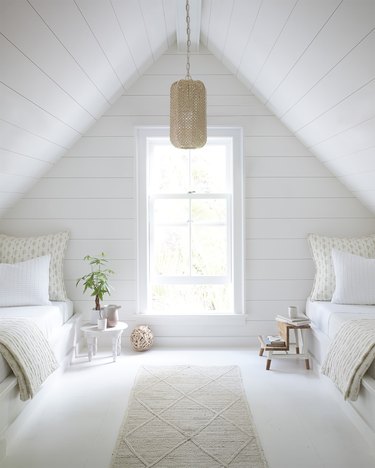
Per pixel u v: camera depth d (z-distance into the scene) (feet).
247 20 9.27
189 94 9.48
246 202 13.35
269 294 13.42
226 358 12.26
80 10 7.48
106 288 12.42
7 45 6.83
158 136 13.38
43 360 8.80
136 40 10.60
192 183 14.03
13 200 12.85
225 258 13.98
